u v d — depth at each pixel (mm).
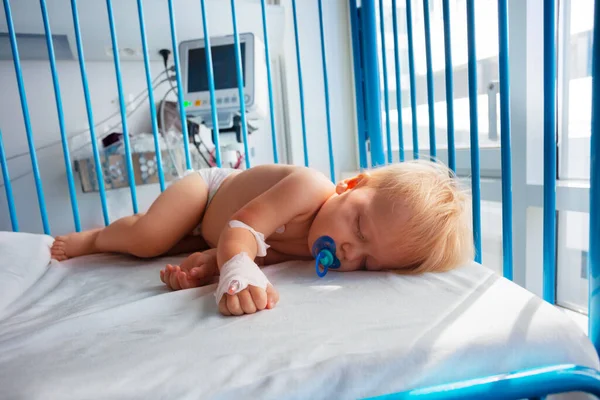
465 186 1085
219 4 1796
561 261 1210
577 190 1082
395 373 471
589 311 668
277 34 1993
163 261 1090
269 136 2129
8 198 1216
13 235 1091
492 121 1411
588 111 1125
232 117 1641
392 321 578
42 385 448
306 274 863
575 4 1132
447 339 515
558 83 1178
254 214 869
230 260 735
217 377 461
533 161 1219
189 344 543
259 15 1893
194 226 1151
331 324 583
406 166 945
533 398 467
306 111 2092
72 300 800
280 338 548
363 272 857
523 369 492
